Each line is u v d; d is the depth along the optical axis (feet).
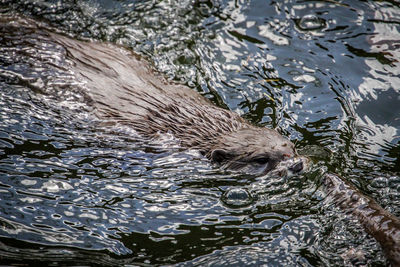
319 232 31.91
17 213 32.83
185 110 41.78
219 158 38.88
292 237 31.89
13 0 52.95
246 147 38.73
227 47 51.60
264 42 52.21
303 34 53.01
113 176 36.81
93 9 54.24
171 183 36.68
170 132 40.60
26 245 30.60
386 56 49.80
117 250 30.83
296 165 36.94
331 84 47.26
